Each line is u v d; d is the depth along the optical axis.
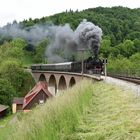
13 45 165.00
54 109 12.88
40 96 72.12
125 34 194.75
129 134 10.95
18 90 108.50
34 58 179.38
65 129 12.15
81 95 19.31
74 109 14.47
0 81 86.19
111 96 22.36
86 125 13.48
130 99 19.17
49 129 11.25
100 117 14.97
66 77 75.69
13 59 129.62
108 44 157.88
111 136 11.23
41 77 108.12
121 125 12.20
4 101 82.56
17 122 10.98
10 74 110.50
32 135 10.29
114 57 146.00
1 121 65.50
